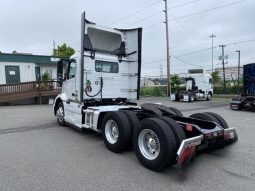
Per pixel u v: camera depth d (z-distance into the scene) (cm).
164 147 443
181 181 421
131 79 820
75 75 759
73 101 780
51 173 448
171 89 3469
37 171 457
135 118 572
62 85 877
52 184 403
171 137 445
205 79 2639
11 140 687
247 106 1491
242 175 448
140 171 464
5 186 394
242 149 612
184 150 429
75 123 763
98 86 755
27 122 982
